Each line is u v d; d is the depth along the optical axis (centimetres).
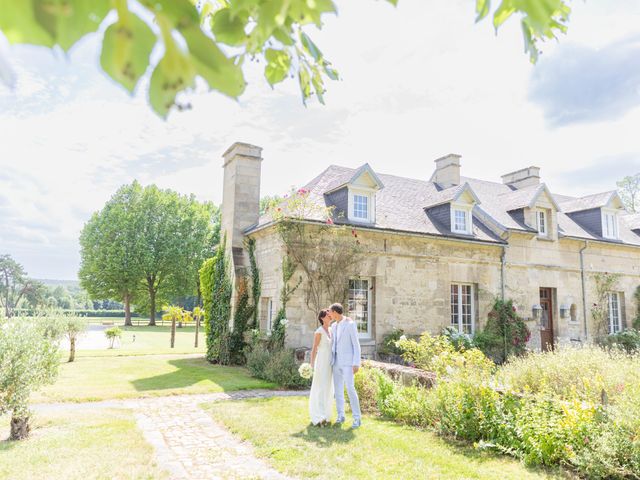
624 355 814
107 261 3691
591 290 1798
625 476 453
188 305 6216
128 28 71
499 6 133
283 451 551
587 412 503
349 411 782
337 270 1302
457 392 625
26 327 640
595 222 1908
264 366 1129
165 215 4047
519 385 687
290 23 137
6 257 7525
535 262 1675
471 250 1549
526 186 2058
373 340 1339
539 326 1633
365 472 483
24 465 484
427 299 1441
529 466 503
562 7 184
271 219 1381
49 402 836
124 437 601
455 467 499
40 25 66
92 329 3606
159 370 1266
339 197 1435
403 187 1770
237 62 132
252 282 1441
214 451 564
